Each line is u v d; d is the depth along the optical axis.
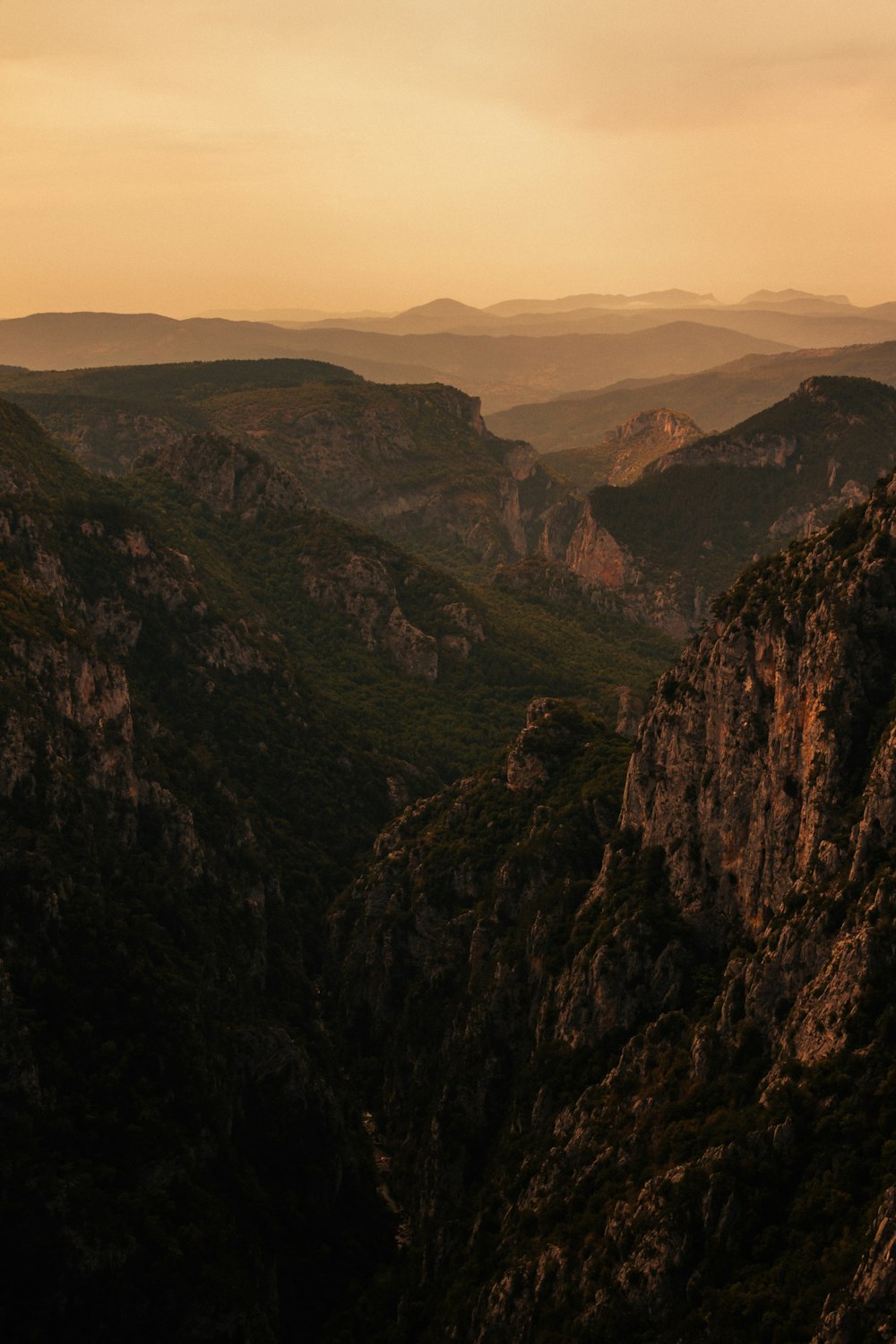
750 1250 90.44
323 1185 137.75
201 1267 115.94
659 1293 92.62
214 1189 126.56
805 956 102.69
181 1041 133.62
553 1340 97.81
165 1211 118.88
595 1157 111.19
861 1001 94.50
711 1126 100.19
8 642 158.50
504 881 154.38
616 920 129.12
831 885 102.62
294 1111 143.00
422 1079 153.00
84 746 158.62
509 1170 124.75
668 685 135.00
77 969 131.88
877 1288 76.69
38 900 132.12
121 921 140.12
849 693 107.94
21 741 144.88
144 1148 121.88
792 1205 90.25
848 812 104.44
